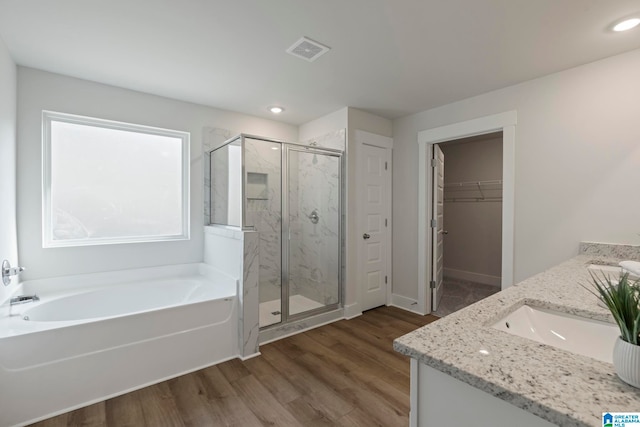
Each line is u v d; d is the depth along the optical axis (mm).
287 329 2963
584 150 2350
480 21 1810
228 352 2486
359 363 2416
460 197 5168
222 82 2723
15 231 2354
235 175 2957
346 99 3123
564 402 557
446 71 2480
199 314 2340
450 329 906
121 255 2902
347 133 3377
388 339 2873
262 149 3014
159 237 3184
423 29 1900
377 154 3697
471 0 1627
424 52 2182
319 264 3416
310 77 2613
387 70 2459
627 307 631
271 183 3084
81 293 2547
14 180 2336
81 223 2785
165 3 1660
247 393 2016
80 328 1894
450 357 733
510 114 2750
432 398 776
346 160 3389
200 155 3322
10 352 1700
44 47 2139
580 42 2031
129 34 1971
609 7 1665
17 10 1719
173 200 3270
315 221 3408
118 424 1727
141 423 1737
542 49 2127
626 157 2168
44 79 2512
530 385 611
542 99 2564
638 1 1608
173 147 3270
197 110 3297
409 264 3676
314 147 3324
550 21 1803
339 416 1799
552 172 2510
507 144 2762
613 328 1037
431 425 779
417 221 3578
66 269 2639
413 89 2850
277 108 3422
